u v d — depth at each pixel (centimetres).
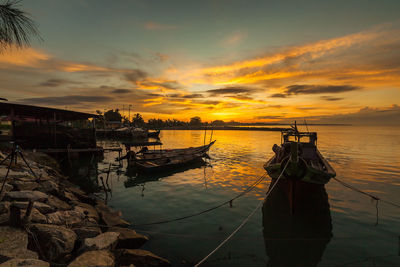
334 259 624
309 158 1308
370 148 3481
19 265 410
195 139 6119
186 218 902
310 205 1017
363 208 984
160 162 1908
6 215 576
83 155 2498
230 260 621
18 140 1992
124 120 10406
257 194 1197
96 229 681
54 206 766
